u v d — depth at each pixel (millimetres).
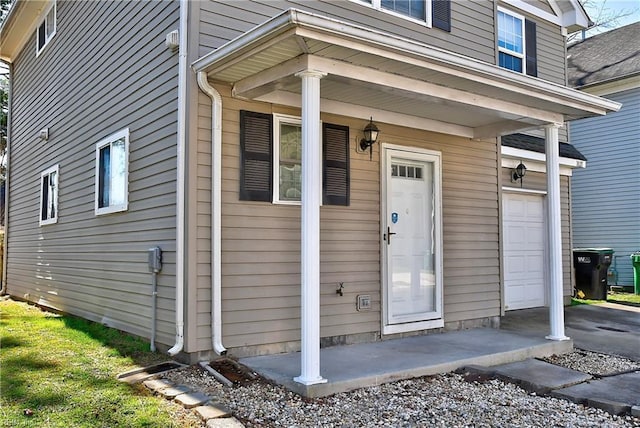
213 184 4902
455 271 6969
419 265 6652
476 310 7176
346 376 4379
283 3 5570
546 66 9953
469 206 7227
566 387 4500
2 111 18766
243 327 5020
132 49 6168
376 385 4430
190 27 4949
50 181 9000
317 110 4270
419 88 5027
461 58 4766
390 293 6219
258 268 5152
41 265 9211
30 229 9953
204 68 4734
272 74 4578
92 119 7297
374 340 6008
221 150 5004
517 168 9164
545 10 10047
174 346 4812
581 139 13742
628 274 12562
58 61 8836
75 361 4906
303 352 4145
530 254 9609
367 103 5820
